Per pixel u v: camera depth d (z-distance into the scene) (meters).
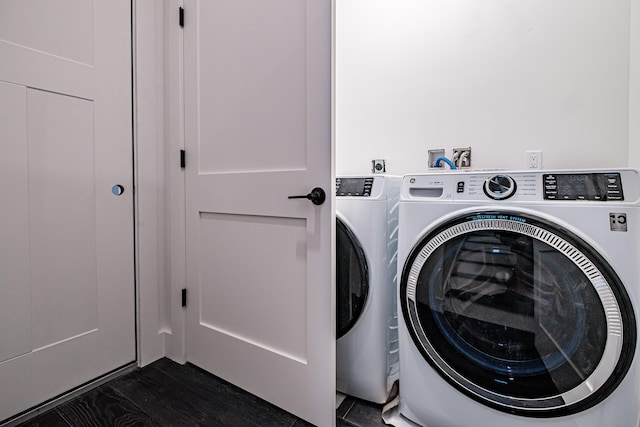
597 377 0.80
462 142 1.61
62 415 1.21
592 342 0.81
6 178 1.13
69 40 1.28
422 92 1.71
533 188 0.90
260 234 1.27
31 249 1.20
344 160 1.94
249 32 1.26
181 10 1.51
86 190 1.35
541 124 1.44
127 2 1.47
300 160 1.15
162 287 1.64
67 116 1.28
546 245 0.86
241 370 1.35
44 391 1.24
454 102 1.63
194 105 1.48
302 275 1.16
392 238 1.31
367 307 1.24
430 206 1.05
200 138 1.47
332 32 1.05
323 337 1.11
